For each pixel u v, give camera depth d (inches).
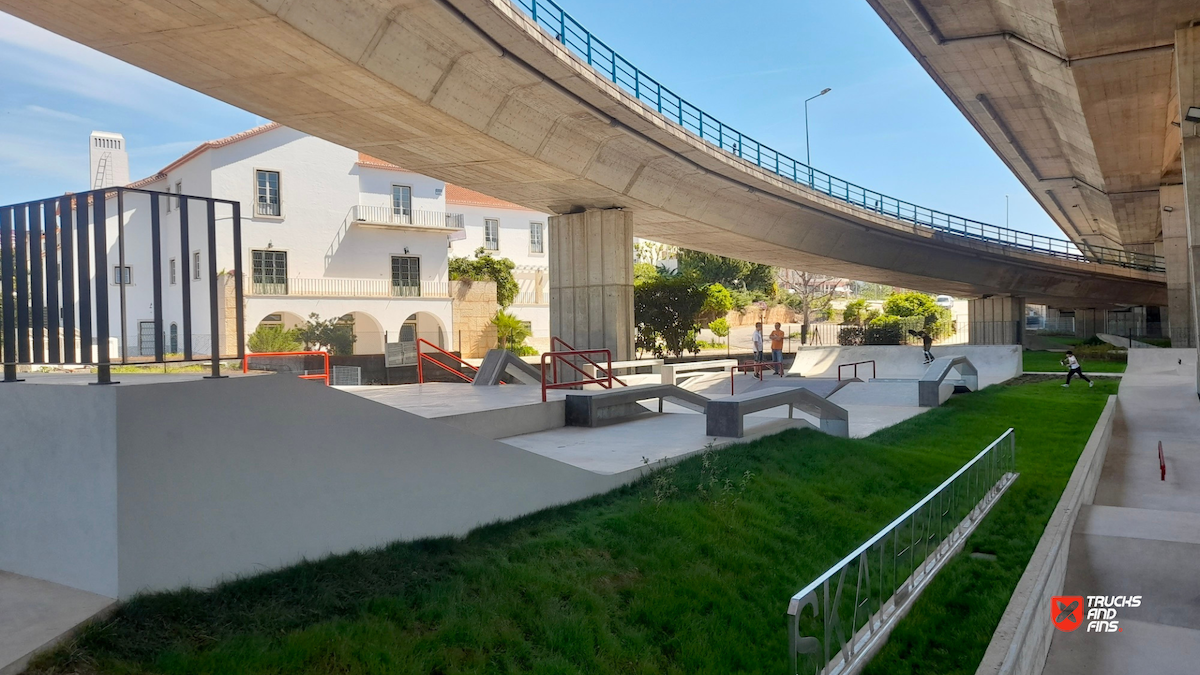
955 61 1180.5
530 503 305.0
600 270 1077.8
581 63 733.9
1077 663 273.0
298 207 1348.4
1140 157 1403.8
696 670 211.2
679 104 982.4
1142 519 402.6
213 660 163.8
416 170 893.8
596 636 216.5
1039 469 507.2
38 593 179.3
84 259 187.8
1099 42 896.9
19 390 198.1
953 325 2529.5
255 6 493.4
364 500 238.8
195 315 1289.4
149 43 548.4
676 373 1093.1
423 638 194.2
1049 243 1787.6
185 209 201.8
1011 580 297.1
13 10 497.7
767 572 280.7
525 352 1603.1
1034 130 1531.7
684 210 1114.1
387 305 1425.9
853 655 223.5
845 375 1190.3
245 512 203.8
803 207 1263.5
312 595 202.7
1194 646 279.9
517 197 1040.2
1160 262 2178.9
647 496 332.8
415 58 628.7
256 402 208.1
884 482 428.5
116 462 173.9
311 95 651.5
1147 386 982.4
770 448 440.8
